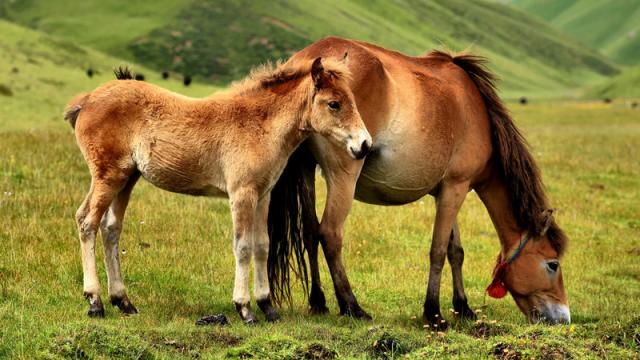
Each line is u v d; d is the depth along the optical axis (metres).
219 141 9.60
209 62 143.50
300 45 157.38
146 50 145.50
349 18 193.75
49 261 11.77
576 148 33.28
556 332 9.02
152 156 9.74
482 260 15.02
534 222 11.18
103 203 9.71
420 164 10.60
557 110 87.50
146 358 7.93
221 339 8.76
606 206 20.59
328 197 10.38
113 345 7.92
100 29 156.12
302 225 10.81
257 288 10.12
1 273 10.99
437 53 11.74
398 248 15.11
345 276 10.57
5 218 13.63
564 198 21.17
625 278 14.59
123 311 10.01
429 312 10.87
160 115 9.73
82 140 9.79
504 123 11.41
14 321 9.04
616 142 36.75
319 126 9.44
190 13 165.62
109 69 82.19
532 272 11.24
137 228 14.18
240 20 165.62
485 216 18.23
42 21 160.62
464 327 10.67
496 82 11.80
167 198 16.78
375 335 8.69
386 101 10.30
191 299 11.08
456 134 10.94
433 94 10.71
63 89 51.78
